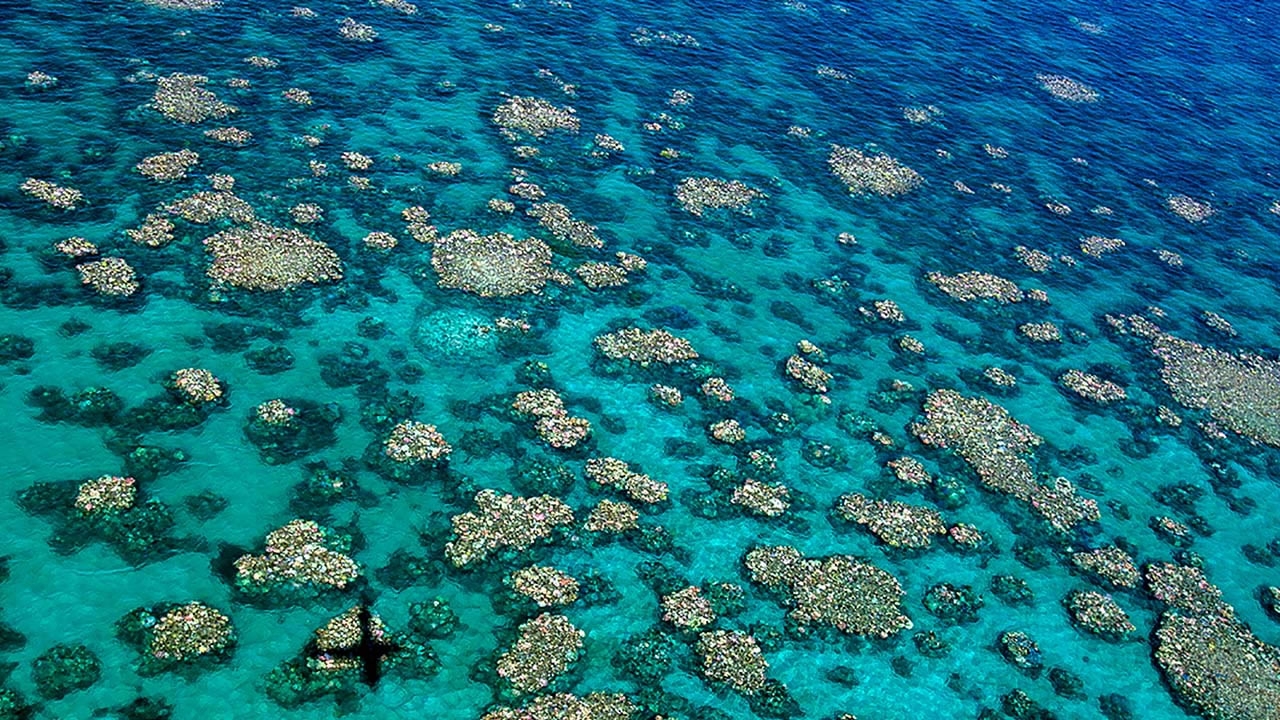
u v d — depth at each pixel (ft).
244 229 142.00
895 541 118.73
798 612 107.55
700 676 99.19
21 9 182.50
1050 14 303.07
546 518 111.24
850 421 135.85
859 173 195.62
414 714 90.22
